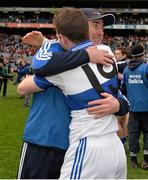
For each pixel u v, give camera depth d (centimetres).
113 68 319
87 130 303
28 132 328
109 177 303
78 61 303
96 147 298
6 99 2250
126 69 820
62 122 318
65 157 308
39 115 324
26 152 328
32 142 323
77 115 308
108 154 301
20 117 1530
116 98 316
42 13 7238
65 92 312
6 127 1285
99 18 374
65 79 306
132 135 812
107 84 310
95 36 382
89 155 296
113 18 383
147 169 798
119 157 308
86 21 324
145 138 806
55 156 318
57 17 325
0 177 705
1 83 2414
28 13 7231
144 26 6738
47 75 309
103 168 298
